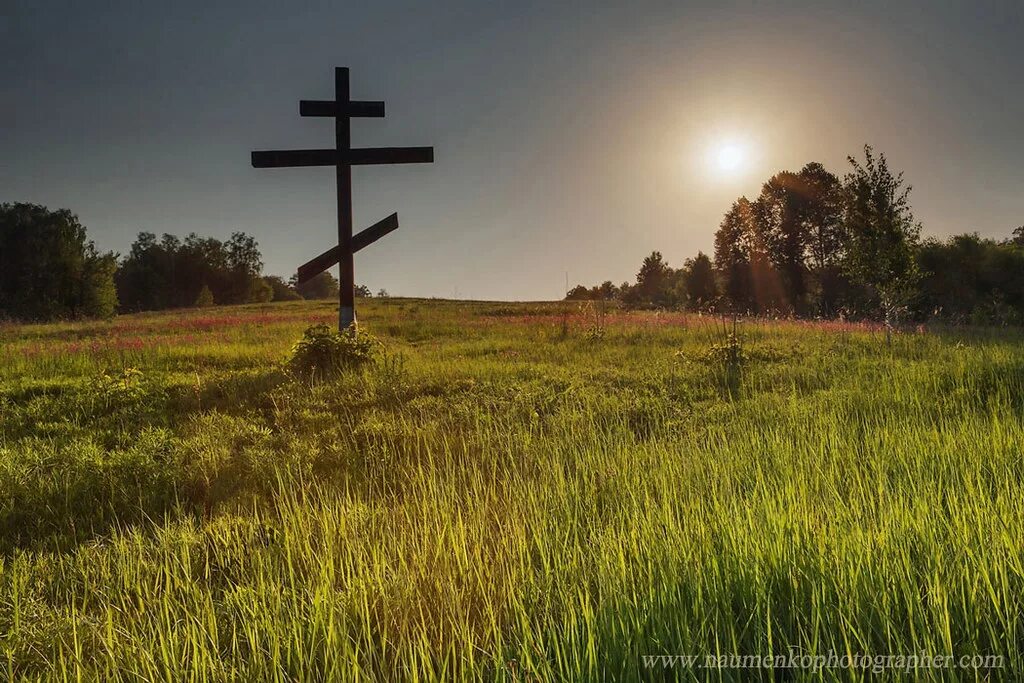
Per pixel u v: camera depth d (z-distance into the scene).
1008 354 11.74
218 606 3.56
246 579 3.91
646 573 3.32
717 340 15.77
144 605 3.59
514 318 24.42
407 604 3.28
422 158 13.53
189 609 3.54
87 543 4.73
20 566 4.23
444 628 3.10
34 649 3.15
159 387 9.71
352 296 13.41
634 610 2.86
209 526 4.88
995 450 5.50
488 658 2.82
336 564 4.04
